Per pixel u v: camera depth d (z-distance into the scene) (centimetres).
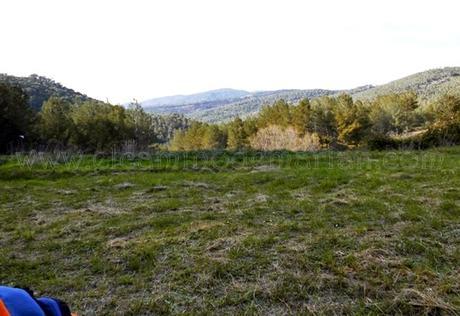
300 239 455
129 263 405
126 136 4234
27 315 103
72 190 826
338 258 393
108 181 903
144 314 311
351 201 620
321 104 5609
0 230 552
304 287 339
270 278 358
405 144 1722
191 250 433
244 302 322
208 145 5991
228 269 378
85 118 4059
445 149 1382
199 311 311
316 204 615
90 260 422
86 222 568
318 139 4312
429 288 325
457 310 291
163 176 961
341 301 316
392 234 458
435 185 726
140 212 619
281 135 4078
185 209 624
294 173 923
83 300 336
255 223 529
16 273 397
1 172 1030
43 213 641
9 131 2453
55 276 388
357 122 4850
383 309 299
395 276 348
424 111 5491
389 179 802
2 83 2591
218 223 527
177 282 361
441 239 439
